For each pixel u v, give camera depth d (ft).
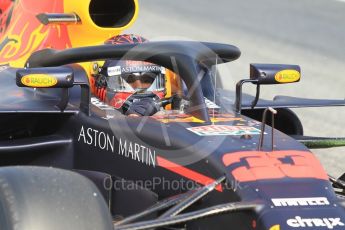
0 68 82.64
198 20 174.40
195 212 53.83
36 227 48.08
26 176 50.93
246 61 144.36
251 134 63.05
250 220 54.90
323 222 53.42
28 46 84.94
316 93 127.13
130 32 162.61
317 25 168.96
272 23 171.32
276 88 129.18
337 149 102.17
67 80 64.34
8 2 91.20
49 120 72.02
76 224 48.88
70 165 69.87
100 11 82.64
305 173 57.88
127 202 66.59
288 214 53.83
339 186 66.59
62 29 83.15
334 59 146.20
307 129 109.19
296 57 147.33
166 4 189.78
